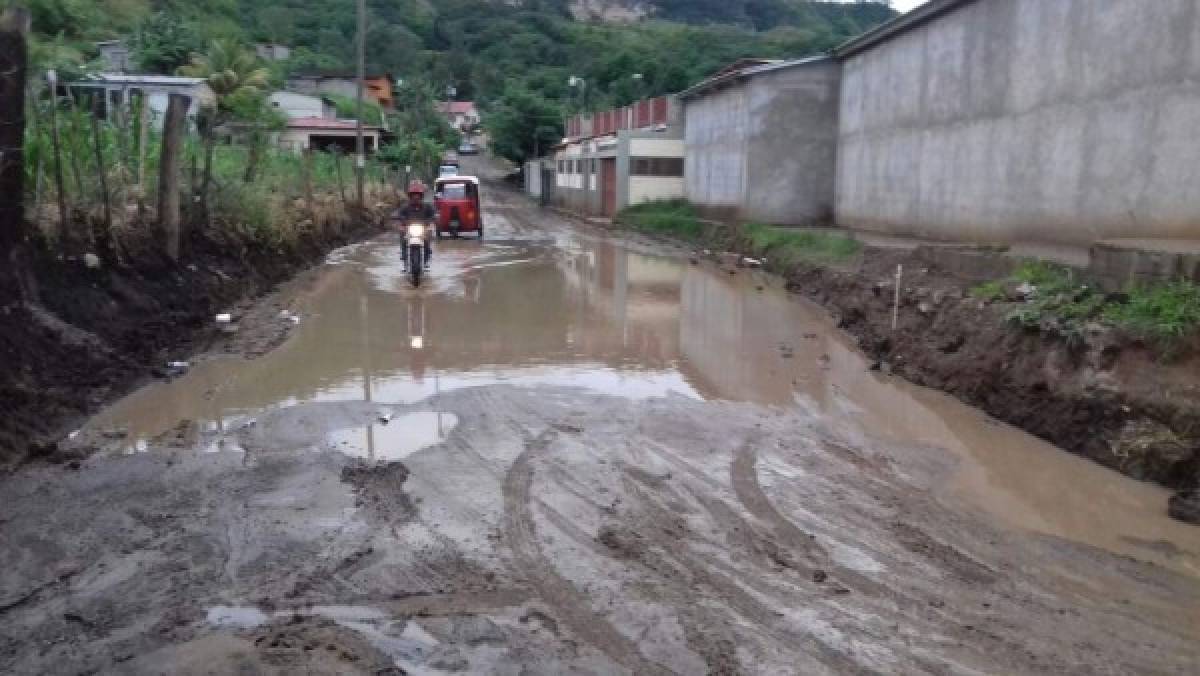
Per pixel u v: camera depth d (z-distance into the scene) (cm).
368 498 630
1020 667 435
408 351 1129
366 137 5159
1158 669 434
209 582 503
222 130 3030
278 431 776
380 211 3120
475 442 761
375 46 8000
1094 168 1274
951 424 852
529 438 775
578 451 742
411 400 892
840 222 2484
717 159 3022
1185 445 678
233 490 638
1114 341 766
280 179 2109
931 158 1845
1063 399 796
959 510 635
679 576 522
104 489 633
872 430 828
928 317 1098
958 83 1712
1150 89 1152
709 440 782
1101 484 691
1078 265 995
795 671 427
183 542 551
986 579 528
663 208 3434
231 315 1274
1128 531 603
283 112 4269
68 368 842
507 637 452
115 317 995
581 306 1513
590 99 6525
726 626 466
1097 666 437
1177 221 1109
